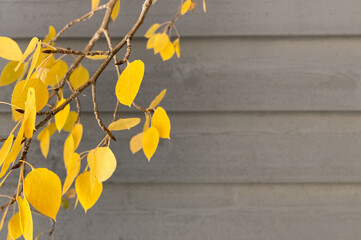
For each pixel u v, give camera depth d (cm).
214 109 153
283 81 152
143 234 155
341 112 152
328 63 151
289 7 151
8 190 153
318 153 153
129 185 155
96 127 153
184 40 152
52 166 154
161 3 151
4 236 152
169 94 153
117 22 152
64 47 152
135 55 152
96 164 116
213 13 152
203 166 154
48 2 152
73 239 155
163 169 154
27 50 115
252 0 151
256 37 152
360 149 152
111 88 153
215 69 153
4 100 152
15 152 110
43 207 111
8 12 151
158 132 122
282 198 154
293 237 154
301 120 153
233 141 154
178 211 155
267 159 153
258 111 153
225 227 155
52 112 116
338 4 150
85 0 152
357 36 151
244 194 155
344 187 153
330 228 153
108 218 155
